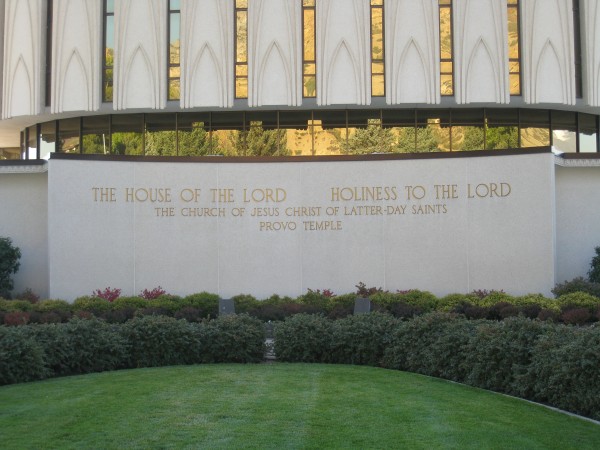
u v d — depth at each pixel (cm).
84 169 2811
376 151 3441
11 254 2895
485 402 1238
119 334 1661
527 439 1004
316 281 2834
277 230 2853
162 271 2825
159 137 3509
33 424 1078
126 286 2806
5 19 3625
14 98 3562
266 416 1120
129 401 1224
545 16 3388
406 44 3356
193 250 2841
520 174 2755
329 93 3350
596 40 3447
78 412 1148
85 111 3459
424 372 1545
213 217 2855
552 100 3381
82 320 1645
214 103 3381
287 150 3453
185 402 1216
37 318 2230
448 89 3400
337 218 2847
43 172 2972
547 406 1225
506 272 2745
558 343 1250
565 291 2603
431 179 2822
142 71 3406
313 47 3412
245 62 3412
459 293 2753
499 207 2767
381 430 1041
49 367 1520
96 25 3441
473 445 971
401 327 1625
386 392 1312
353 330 1697
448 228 2800
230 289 2834
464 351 1448
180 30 3412
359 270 2827
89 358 1580
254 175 2872
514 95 3409
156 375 1492
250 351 1727
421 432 1033
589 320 2336
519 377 1291
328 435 1014
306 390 1324
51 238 2770
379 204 2838
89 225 2798
